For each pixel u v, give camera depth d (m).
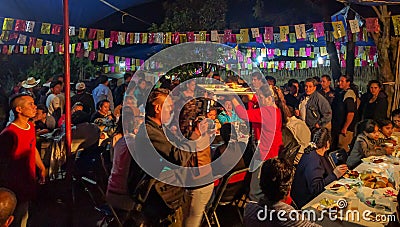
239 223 4.38
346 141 6.12
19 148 3.35
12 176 3.32
